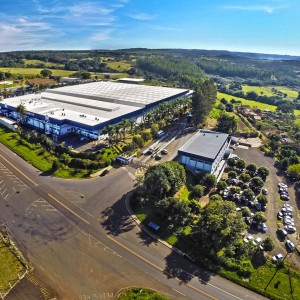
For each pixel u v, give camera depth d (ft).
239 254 217.97
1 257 200.44
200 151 344.49
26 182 298.97
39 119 451.94
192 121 540.11
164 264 205.67
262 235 250.16
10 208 255.09
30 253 206.08
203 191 297.94
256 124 584.81
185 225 243.81
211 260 211.00
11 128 450.71
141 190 285.43
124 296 177.78
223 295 185.57
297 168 354.74
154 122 510.17
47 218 245.24
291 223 266.36
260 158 424.46
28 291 177.06
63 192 285.64
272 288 193.36
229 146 459.32
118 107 514.68
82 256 206.49
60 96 597.11
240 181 338.75
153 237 231.50
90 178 317.01
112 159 357.20
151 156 383.04
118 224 243.60
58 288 180.24
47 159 352.90
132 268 199.72
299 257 226.38
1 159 346.74
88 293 178.40
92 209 261.44
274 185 343.87
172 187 275.80
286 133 557.74
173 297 180.45
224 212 221.46
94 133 415.23
